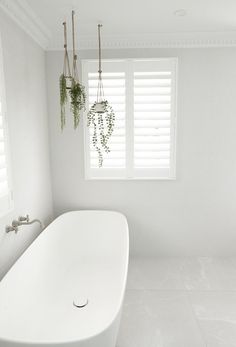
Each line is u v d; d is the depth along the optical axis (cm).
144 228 279
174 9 196
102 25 222
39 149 242
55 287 211
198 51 249
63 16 205
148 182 271
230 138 260
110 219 266
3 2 168
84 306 188
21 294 172
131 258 282
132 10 196
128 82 255
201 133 260
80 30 233
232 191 268
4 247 177
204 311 201
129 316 195
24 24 201
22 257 181
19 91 199
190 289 228
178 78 253
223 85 252
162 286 232
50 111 264
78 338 117
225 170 265
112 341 135
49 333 162
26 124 212
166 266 265
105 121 264
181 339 174
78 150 270
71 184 276
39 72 241
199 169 266
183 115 258
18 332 156
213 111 256
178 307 205
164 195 272
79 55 254
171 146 264
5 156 174
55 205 281
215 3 187
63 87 202
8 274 162
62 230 255
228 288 229
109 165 272
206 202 271
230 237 276
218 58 249
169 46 249
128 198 275
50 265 219
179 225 277
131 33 240
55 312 181
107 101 237
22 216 205
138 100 258
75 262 250
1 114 168
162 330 182
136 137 266
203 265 265
